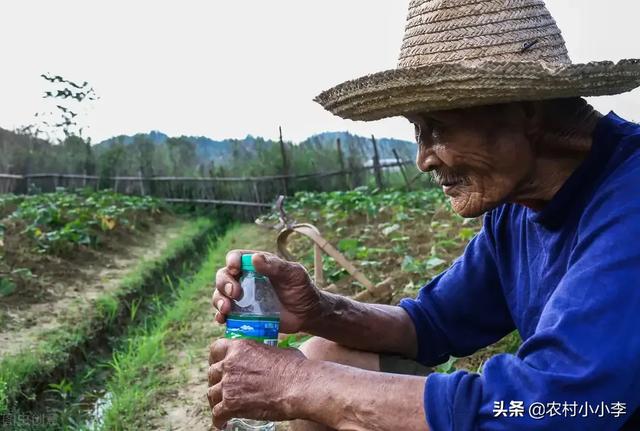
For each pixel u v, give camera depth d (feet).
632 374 5.74
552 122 6.68
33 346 19.58
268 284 7.72
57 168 73.20
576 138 6.77
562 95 6.23
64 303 24.70
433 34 6.66
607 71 6.19
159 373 18.06
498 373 6.08
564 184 6.84
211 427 14.15
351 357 8.80
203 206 68.90
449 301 8.84
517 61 5.89
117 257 36.37
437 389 6.21
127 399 15.69
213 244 48.39
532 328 7.64
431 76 6.07
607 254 6.02
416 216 36.96
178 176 74.38
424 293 9.03
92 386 19.07
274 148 70.03
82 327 21.88
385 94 6.37
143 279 30.86
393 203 42.04
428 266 21.53
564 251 7.00
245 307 7.45
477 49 6.49
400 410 6.29
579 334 5.81
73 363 19.77
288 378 6.81
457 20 6.55
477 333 8.91
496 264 8.43
